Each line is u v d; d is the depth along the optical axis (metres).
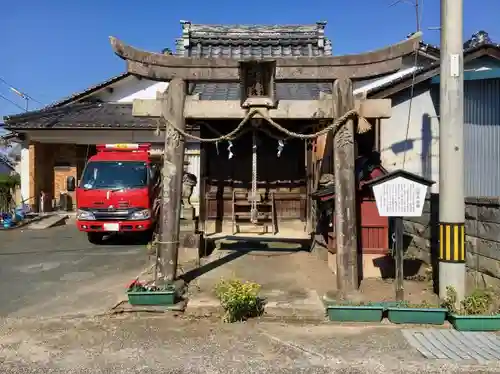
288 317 5.87
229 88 13.34
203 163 10.92
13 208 17.25
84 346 5.00
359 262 7.95
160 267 6.98
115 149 12.86
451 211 6.08
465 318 5.39
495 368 4.45
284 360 4.62
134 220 11.60
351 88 6.75
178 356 4.72
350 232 6.56
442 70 6.21
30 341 5.16
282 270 8.64
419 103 10.34
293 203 10.97
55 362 4.59
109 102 18.69
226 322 5.71
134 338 5.22
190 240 9.45
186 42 16.47
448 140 6.12
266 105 6.73
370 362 4.57
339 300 6.34
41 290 7.41
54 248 11.52
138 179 11.96
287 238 10.94
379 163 8.80
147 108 7.03
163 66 6.92
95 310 6.29
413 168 10.34
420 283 7.45
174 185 7.03
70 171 18.45
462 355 4.74
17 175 24.08
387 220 7.97
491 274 6.34
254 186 8.22
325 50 16.52
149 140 16.02
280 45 16.75
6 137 17.36
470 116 9.49
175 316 5.98
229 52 16.58
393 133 10.41
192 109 6.98
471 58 9.94
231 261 9.44
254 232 10.95
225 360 4.62
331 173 9.05
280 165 10.94
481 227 6.60
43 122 15.45
